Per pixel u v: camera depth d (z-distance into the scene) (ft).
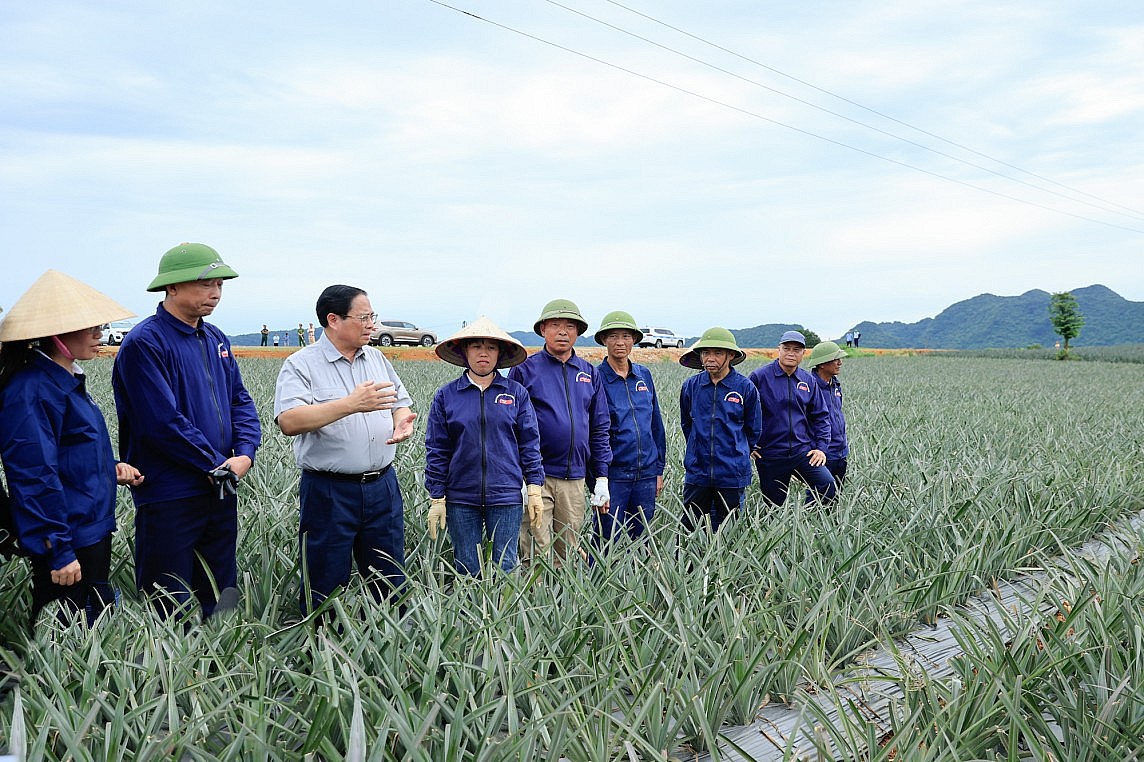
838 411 24.38
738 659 11.54
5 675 10.82
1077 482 24.16
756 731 11.33
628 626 11.93
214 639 11.74
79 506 12.44
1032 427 40.63
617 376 19.56
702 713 9.86
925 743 9.71
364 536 14.74
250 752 9.00
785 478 22.88
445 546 17.43
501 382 16.29
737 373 20.63
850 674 12.81
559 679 10.39
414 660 10.86
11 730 8.11
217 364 14.62
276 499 18.78
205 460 13.62
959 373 118.62
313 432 13.97
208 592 14.44
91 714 8.63
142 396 13.17
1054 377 114.11
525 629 11.85
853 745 9.54
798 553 16.69
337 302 14.24
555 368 18.11
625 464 19.35
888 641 12.67
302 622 11.93
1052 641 12.04
